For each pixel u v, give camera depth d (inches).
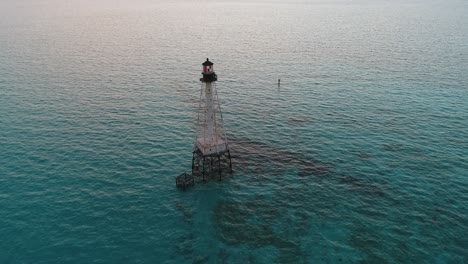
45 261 1573.6
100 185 2114.9
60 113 3085.6
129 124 2901.1
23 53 5073.8
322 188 2089.1
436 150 2475.4
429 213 1866.4
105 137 2682.1
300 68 4416.8
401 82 3858.3
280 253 1630.2
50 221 1817.2
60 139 2640.3
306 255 1615.4
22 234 1724.9
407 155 2415.1
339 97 3472.0
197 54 5103.3
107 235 1738.4
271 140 2655.0
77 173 2226.9
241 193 2060.8
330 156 2427.4
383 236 1720.0
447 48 5310.0
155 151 2500.0
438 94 3503.9
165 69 4399.6
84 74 4170.8
